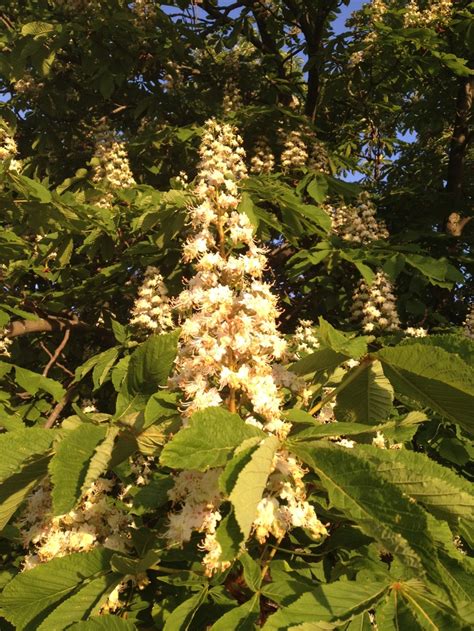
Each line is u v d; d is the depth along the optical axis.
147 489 2.01
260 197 4.36
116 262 6.86
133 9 7.54
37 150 8.34
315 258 5.02
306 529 1.98
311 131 7.62
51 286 7.33
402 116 10.68
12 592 1.71
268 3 9.78
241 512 1.14
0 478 1.41
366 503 1.11
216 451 1.29
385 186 9.56
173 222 3.60
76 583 1.78
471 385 1.45
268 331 1.94
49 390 4.62
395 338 5.42
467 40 7.50
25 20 7.21
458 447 4.32
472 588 1.11
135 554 2.13
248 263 2.02
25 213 4.83
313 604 1.35
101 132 7.65
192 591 2.00
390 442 2.62
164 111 7.46
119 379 3.73
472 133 8.83
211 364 1.82
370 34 7.39
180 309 2.02
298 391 2.02
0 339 5.98
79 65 8.06
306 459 1.31
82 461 1.40
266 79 9.04
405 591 1.36
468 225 8.36
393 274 4.77
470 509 1.18
